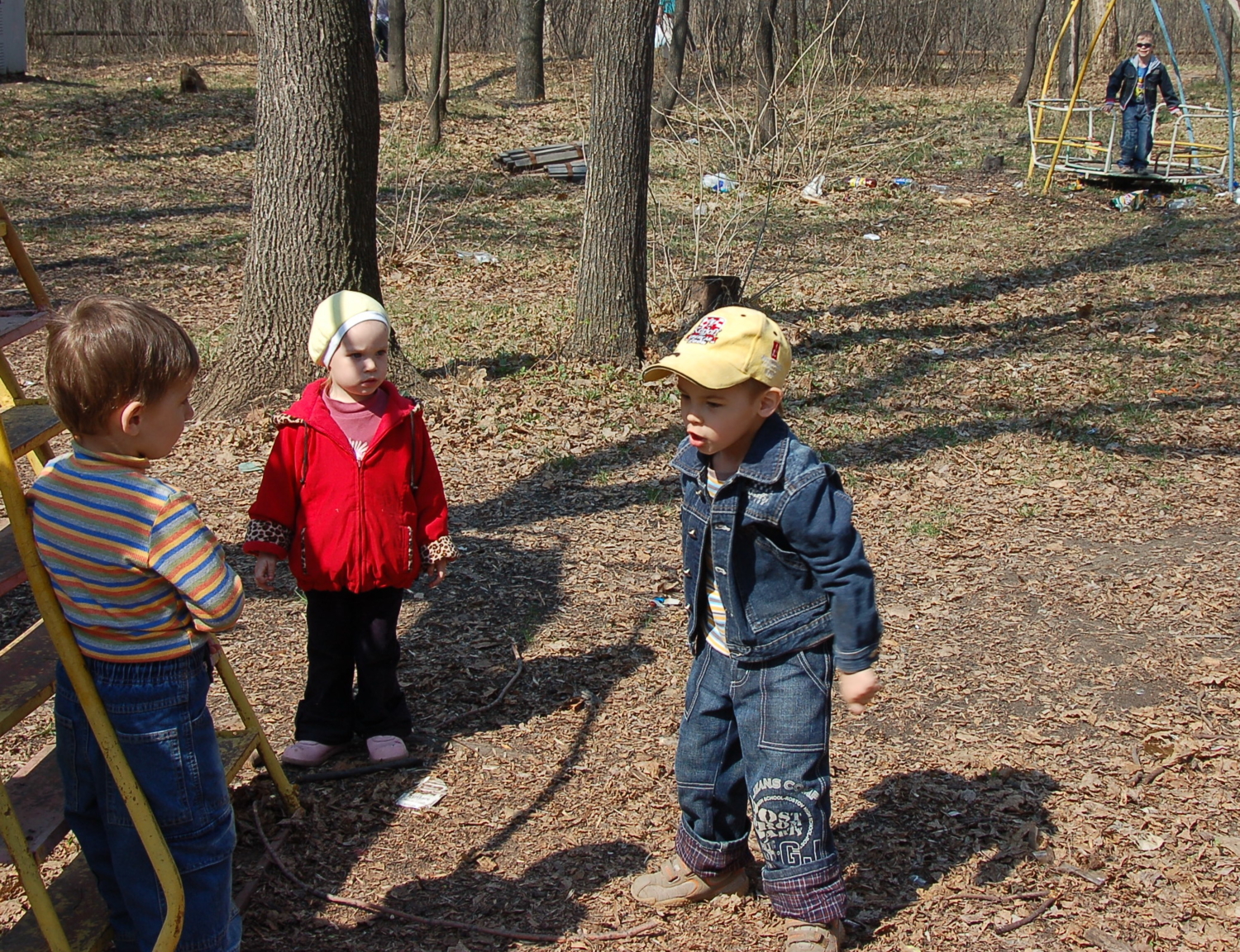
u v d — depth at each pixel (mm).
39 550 2414
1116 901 3148
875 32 27734
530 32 25281
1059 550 5785
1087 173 17359
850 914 3100
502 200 16281
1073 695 4336
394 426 3514
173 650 2479
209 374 8047
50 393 2359
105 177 17141
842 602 2598
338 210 7406
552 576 5434
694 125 17188
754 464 2615
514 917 3098
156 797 2484
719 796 3008
